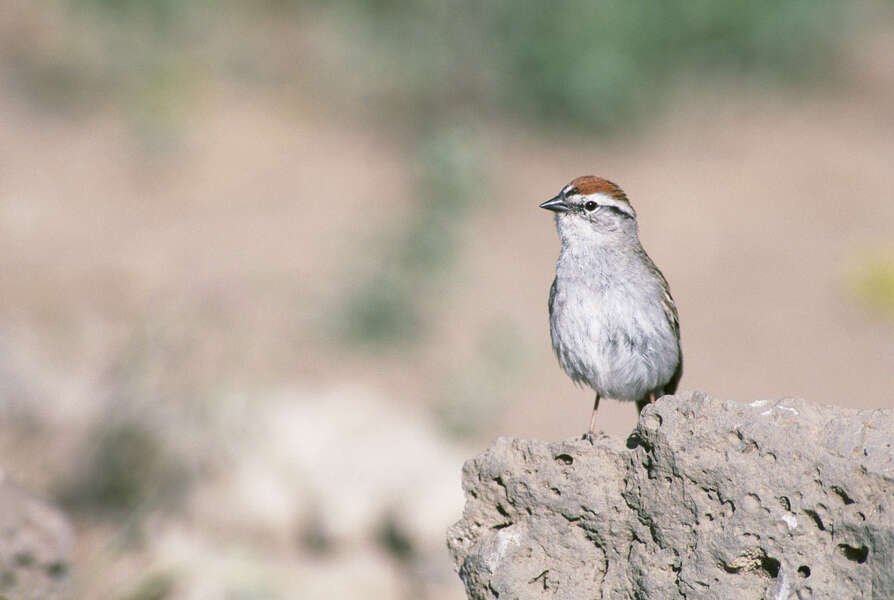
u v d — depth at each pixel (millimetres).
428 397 14047
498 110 21438
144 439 10406
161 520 9633
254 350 13812
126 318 14078
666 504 5293
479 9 21312
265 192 18891
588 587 5547
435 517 10297
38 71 22125
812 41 22250
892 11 24953
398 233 16406
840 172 19656
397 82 22016
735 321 16156
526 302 16469
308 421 11008
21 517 7047
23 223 17391
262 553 9789
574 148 20547
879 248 17438
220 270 16406
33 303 14742
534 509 5688
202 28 22812
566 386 14977
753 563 5082
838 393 14672
